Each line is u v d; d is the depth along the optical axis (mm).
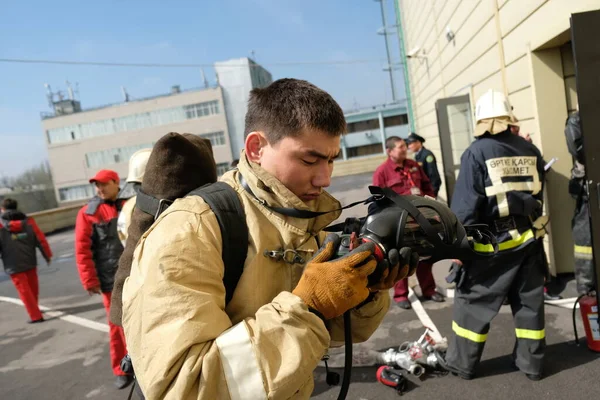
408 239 976
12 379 3391
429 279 3662
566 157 3486
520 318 2262
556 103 3445
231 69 47844
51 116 51469
